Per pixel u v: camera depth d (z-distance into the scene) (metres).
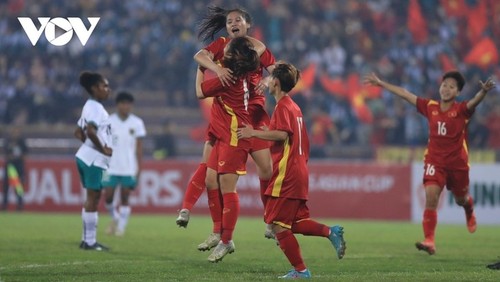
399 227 54.44
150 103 88.31
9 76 87.00
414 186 63.81
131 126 44.84
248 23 29.52
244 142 28.69
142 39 90.06
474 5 94.56
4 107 85.25
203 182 29.59
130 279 25.95
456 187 35.56
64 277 26.34
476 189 62.66
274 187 25.41
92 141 35.97
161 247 37.84
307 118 82.50
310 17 93.25
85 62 88.44
